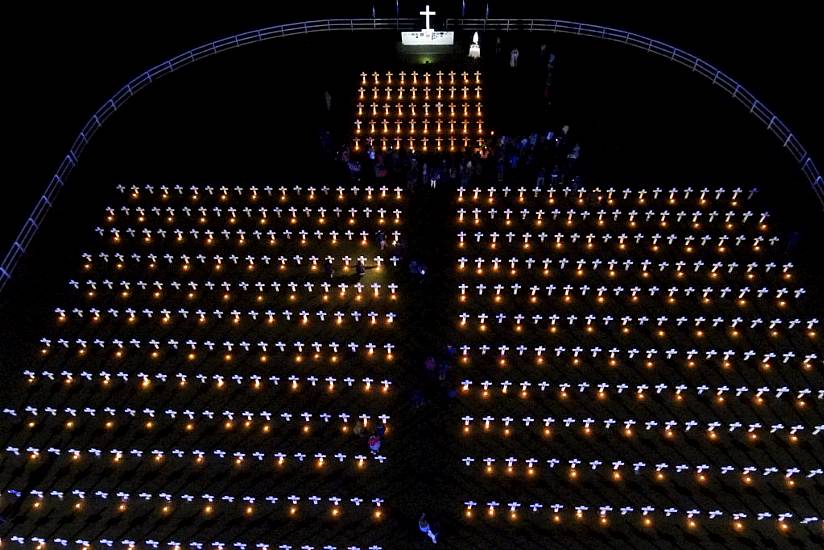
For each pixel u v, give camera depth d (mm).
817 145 34812
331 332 27391
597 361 26344
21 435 24875
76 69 39188
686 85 36094
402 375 26047
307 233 30609
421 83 36531
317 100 35938
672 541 22125
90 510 23188
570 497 23109
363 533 22453
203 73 37562
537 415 24984
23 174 34375
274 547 22234
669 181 31953
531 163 32750
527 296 28266
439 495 23203
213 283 28969
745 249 29547
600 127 34281
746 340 26766
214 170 33094
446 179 32156
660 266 28953
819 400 25125
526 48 38156
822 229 29984
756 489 23141
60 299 28688
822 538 22094
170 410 25328
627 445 24188
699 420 24750
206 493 23438
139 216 31516
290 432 24766
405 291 28531
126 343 27250
